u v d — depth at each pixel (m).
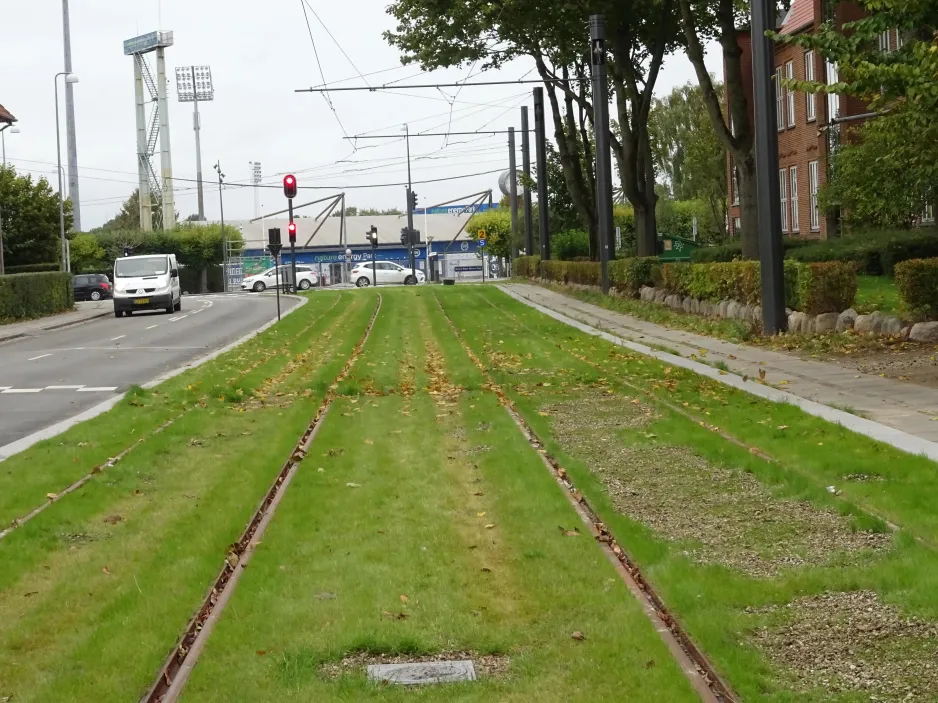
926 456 10.02
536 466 10.73
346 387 17.70
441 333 29.52
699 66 28.67
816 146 42.03
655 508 8.99
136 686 5.39
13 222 65.00
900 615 6.01
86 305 56.97
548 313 35.56
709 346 22.20
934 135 17.52
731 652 5.54
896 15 15.79
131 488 10.35
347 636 5.95
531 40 39.66
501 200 98.88
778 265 21.98
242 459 11.75
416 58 40.50
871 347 18.83
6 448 12.70
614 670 5.41
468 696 5.17
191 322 38.34
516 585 6.92
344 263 97.62
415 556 7.61
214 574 7.38
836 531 7.94
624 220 76.56
